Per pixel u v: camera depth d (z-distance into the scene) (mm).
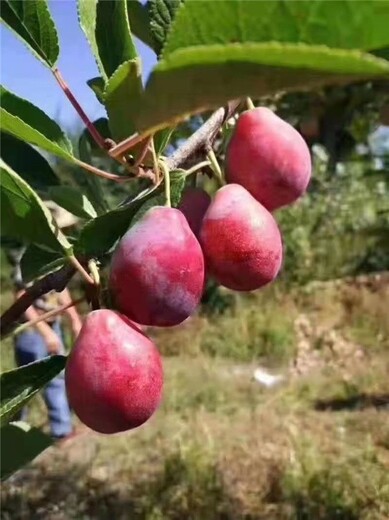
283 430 1143
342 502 894
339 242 2049
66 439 1143
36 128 203
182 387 1386
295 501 918
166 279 177
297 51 107
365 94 1463
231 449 1075
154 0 196
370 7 106
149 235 179
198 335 1706
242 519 900
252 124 212
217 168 210
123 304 181
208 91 126
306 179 217
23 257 209
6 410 177
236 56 113
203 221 200
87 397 178
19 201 182
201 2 117
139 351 179
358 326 1712
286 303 1866
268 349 1598
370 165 1887
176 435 1141
